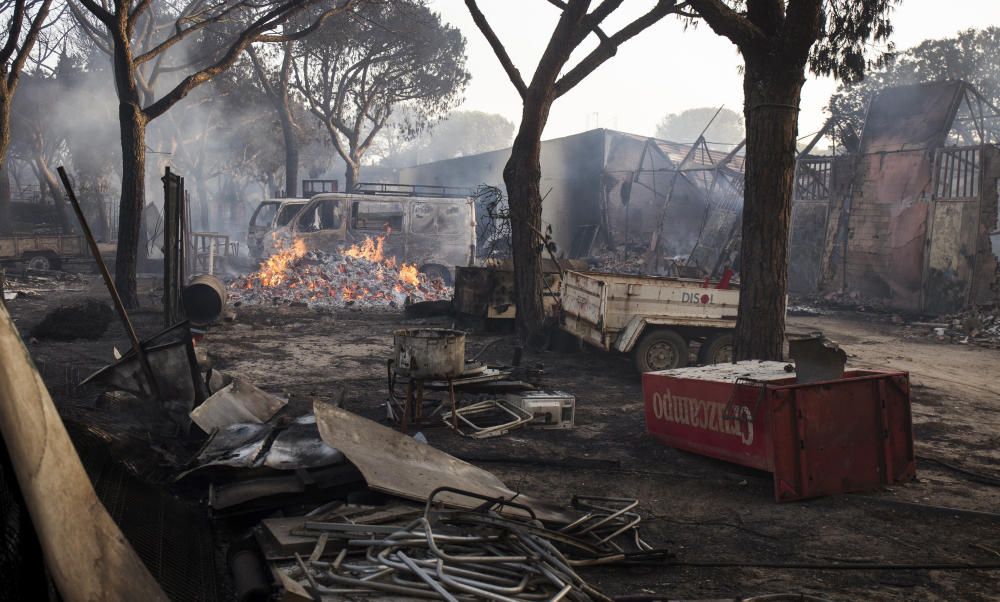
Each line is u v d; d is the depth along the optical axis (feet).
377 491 13.32
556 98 41.04
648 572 13.58
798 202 78.84
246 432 18.67
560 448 21.98
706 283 37.17
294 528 12.57
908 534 15.94
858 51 33.96
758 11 27.63
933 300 63.62
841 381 18.48
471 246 67.82
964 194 62.23
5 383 6.41
